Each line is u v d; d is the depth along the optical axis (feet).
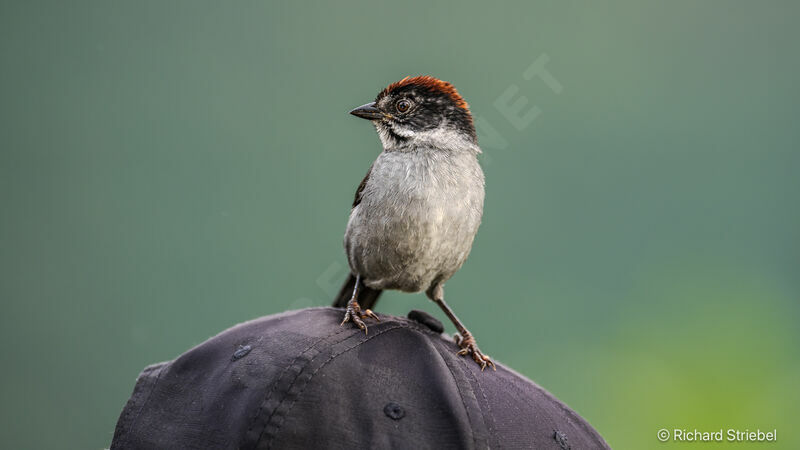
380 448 14.47
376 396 14.49
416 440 14.47
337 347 14.52
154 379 14.57
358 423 14.47
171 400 14.53
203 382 14.53
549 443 14.52
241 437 14.47
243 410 14.48
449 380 14.52
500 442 14.49
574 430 14.56
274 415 14.47
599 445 14.57
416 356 14.53
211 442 14.48
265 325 14.57
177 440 14.49
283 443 14.46
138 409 14.55
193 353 14.56
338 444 14.47
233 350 14.55
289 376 14.48
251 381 14.49
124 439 14.53
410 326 14.61
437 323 14.67
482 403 14.52
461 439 14.47
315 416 14.47
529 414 14.53
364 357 14.52
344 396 14.48
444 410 14.49
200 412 14.51
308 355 14.51
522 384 14.60
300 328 14.56
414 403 14.49
